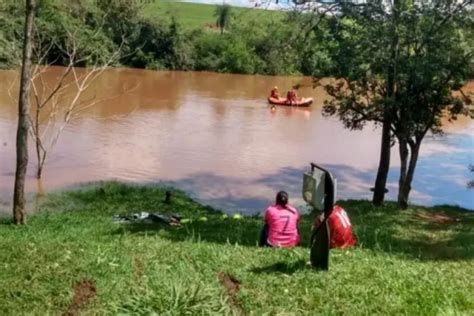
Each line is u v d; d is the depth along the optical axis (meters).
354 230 14.94
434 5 17.89
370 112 19.27
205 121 41.44
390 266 9.48
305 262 9.17
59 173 24.22
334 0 18.50
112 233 13.98
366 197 24.47
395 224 17.33
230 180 25.41
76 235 13.28
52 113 29.72
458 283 8.65
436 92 18.66
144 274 8.51
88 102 43.78
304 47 19.70
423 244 14.12
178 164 27.58
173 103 50.09
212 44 83.19
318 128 41.53
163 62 80.56
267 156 30.89
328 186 8.68
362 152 33.94
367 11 18.11
